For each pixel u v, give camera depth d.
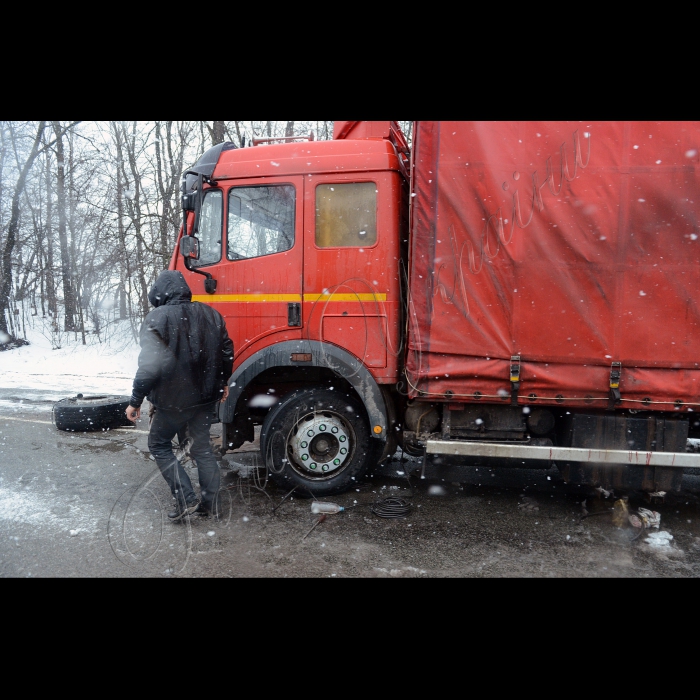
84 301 19.27
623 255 3.43
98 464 5.12
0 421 7.06
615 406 3.51
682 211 3.36
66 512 3.93
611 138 3.41
